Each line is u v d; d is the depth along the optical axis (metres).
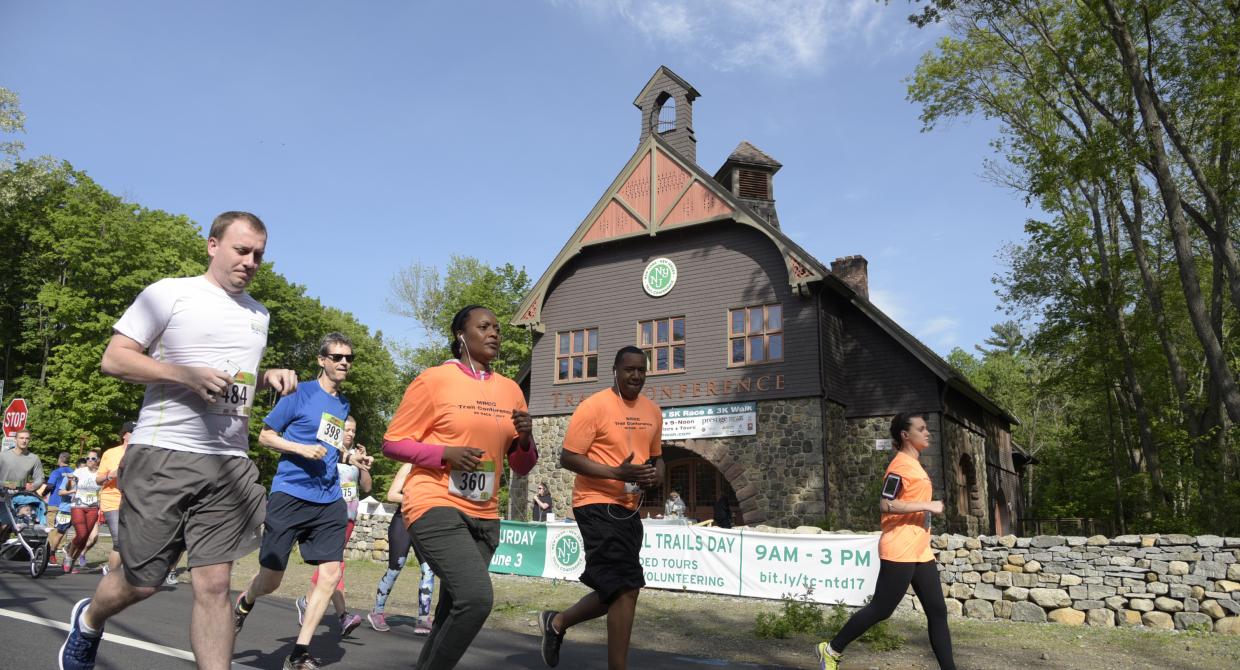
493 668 6.12
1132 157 16.08
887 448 20.27
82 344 31.88
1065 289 24.42
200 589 3.30
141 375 3.11
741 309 20.94
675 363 21.70
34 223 35.47
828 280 19.69
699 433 20.86
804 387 19.62
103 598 3.37
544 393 23.58
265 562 5.33
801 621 9.03
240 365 3.51
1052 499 35.84
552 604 10.74
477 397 3.84
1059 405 52.19
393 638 7.15
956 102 21.66
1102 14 16.30
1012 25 19.83
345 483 9.30
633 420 5.01
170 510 3.27
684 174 22.11
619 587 4.58
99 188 36.25
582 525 4.79
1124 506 26.86
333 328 46.22
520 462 4.12
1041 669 7.30
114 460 10.30
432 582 7.63
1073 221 23.56
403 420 3.80
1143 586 9.52
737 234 21.36
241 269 3.55
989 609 10.32
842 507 20.09
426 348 41.41
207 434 3.37
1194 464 19.98
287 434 5.50
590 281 23.55
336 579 5.49
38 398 31.45
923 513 5.69
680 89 24.16
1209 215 19.22
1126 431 27.33
